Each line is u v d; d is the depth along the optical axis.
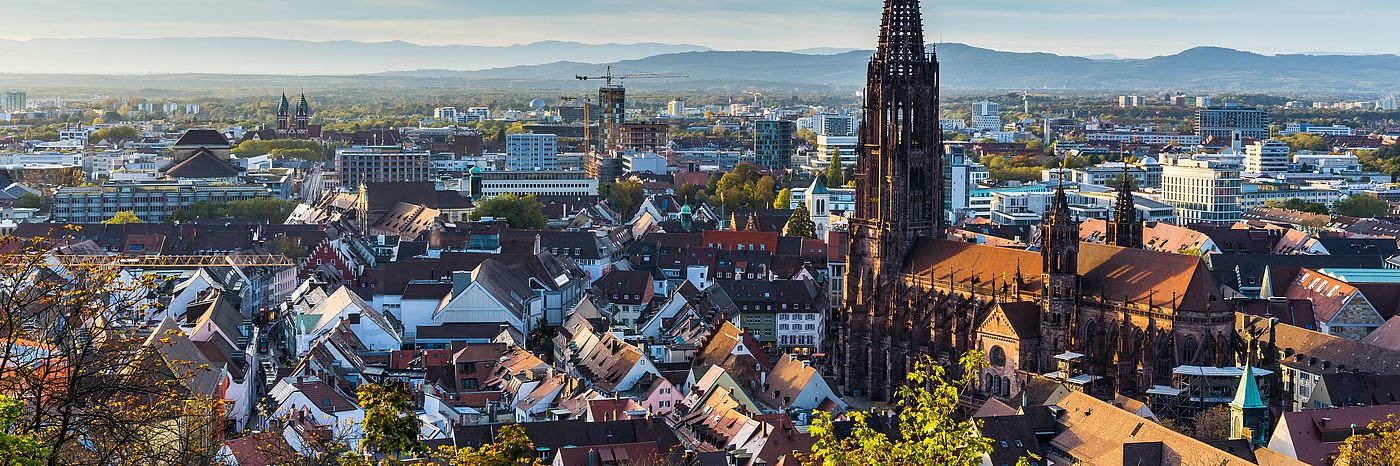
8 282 83.69
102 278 86.19
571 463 195.12
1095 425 187.62
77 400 83.06
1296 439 187.75
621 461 195.88
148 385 88.75
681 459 199.88
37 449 78.00
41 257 84.69
